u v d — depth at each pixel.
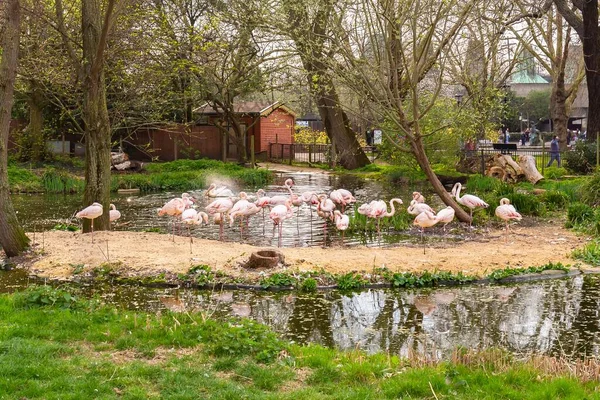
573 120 75.81
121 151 38.06
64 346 8.12
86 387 6.84
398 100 18.34
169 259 13.91
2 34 15.66
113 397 6.62
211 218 21.58
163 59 31.48
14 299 10.11
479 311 11.09
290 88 37.72
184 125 38.94
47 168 33.00
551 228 18.78
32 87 33.12
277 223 16.61
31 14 17.36
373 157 43.41
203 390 6.92
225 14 31.86
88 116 16.77
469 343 9.48
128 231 17.78
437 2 19.72
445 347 9.29
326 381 7.29
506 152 38.75
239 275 12.96
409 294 12.18
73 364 7.53
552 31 42.78
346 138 39.31
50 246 15.02
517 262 14.20
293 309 11.24
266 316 10.84
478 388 6.95
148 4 30.88
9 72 14.03
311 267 13.45
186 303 11.51
